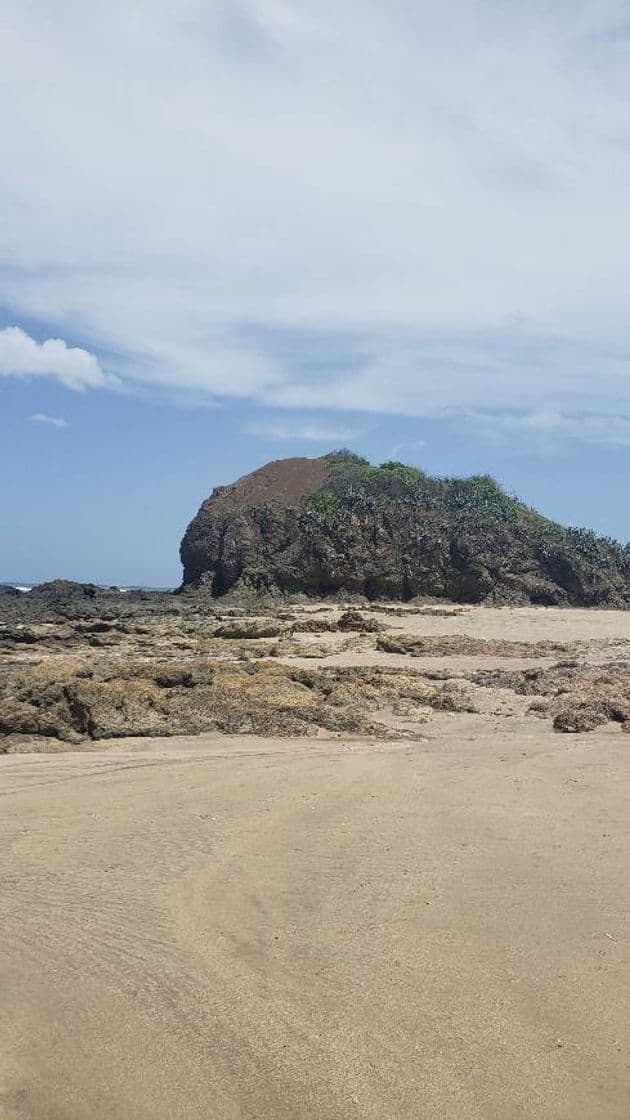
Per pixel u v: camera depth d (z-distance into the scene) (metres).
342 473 85.44
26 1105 4.77
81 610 56.69
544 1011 5.55
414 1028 5.40
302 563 73.88
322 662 31.05
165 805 11.01
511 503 84.94
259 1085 4.90
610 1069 4.93
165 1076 5.00
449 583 72.06
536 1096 4.74
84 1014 5.68
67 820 10.34
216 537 80.69
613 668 26.98
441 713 20.02
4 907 7.49
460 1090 4.80
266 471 88.88
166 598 74.56
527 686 23.58
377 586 72.12
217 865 8.55
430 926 6.92
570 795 11.25
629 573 75.94
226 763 13.84
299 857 8.75
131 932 6.94
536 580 71.94
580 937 6.64
